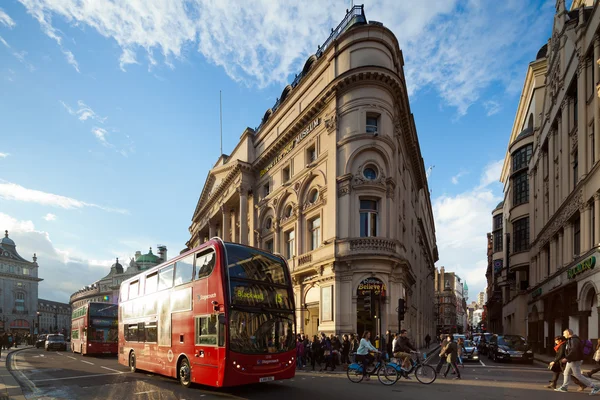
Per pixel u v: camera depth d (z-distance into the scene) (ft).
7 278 325.42
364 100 83.05
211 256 39.99
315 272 87.35
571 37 82.43
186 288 43.55
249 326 37.52
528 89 134.41
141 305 55.26
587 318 67.10
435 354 103.81
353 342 67.00
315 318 88.74
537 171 117.29
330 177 84.69
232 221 138.92
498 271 191.83
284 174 107.24
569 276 73.72
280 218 104.12
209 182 156.97
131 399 35.63
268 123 114.83
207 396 36.63
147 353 51.11
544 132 103.71
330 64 88.69
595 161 63.82
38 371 59.00
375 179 82.99
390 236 81.61
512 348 75.66
